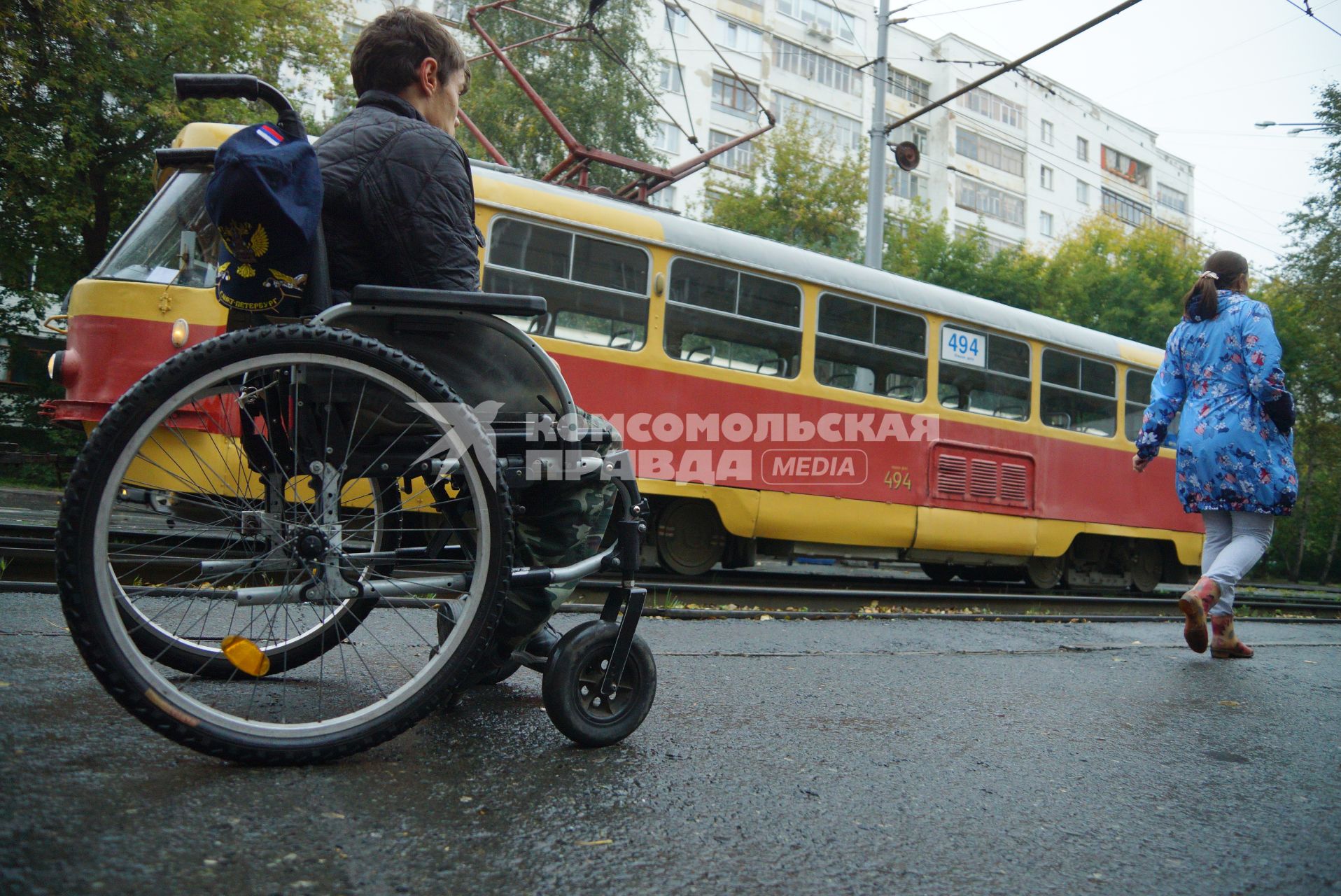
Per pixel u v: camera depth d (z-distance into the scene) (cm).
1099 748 242
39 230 1424
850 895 140
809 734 235
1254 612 909
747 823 167
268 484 196
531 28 2225
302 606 217
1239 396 413
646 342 662
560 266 632
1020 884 149
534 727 222
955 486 822
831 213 2459
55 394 1522
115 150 1418
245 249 173
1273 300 2444
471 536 203
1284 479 405
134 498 188
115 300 537
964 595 721
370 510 222
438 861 139
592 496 213
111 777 159
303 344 173
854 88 3906
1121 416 966
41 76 1321
